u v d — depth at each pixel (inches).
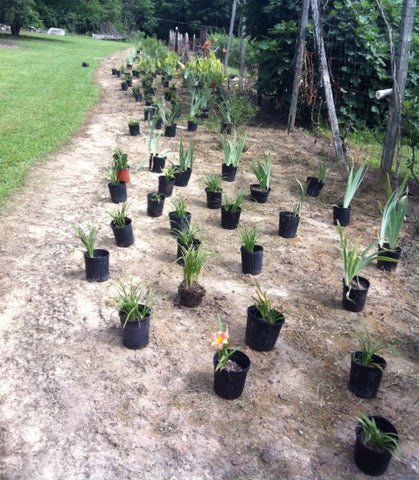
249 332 122.9
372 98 375.6
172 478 86.0
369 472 89.4
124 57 898.7
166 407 102.4
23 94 486.9
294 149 332.2
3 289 142.9
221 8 1630.2
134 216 204.8
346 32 361.7
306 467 90.4
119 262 164.4
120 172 238.7
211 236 189.5
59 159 281.1
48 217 198.1
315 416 103.0
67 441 92.3
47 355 116.0
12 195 217.6
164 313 136.5
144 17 1991.9
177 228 184.9
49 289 144.9
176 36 1101.1
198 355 120.1
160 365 115.5
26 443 91.3
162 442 93.4
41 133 337.1
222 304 143.2
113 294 144.6
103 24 1765.5
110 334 126.2
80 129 362.0
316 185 241.4
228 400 106.0
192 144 247.6
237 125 388.5
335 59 375.6
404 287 161.8
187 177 245.1
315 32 317.1
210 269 163.6
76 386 106.5
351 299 142.3
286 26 370.9
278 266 169.9
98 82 607.8
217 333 101.7
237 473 88.0
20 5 1090.1
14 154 279.3
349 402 108.0
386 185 249.3
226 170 258.5
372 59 357.4
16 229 184.2
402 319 142.2
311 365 119.5
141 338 119.0
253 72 598.2
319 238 195.9
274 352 123.5
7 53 810.8
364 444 88.1
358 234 200.8
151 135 264.8
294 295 151.2
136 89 491.8
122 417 98.8
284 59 384.2
